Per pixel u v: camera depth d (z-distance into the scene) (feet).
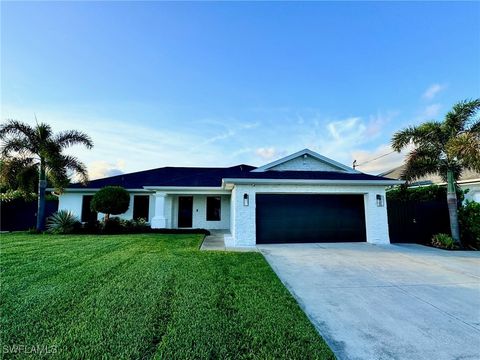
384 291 18.42
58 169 51.34
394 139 40.52
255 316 13.60
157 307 14.44
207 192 56.13
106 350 10.28
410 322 13.61
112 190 50.90
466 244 37.50
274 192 39.42
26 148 51.13
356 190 40.45
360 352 10.82
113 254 28.68
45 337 11.16
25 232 51.67
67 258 26.45
